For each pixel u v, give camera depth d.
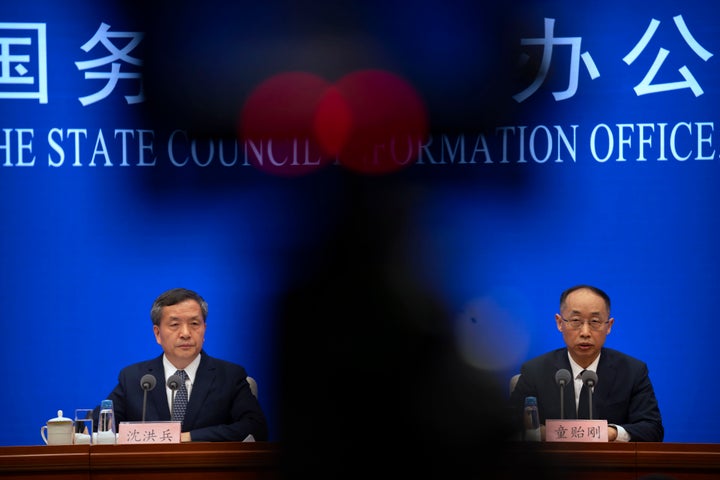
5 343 15.28
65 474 9.26
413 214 2.96
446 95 15.49
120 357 15.48
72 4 15.43
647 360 15.45
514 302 15.43
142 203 15.49
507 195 15.51
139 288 15.49
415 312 2.93
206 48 15.51
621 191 15.45
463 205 15.51
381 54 15.52
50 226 15.38
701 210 15.39
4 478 9.17
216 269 15.53
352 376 2.92
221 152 15.52
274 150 15.53
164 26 15.49
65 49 15.41
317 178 15.55
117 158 15.47
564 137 15.47
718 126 15.36
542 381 11.65
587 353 11.53
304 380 2.90
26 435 15.31
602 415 11.38
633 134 15.44
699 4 15.38
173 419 11.34
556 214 15.49
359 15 15.55
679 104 15.40
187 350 11.47
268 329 2.95
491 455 3.15
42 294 15.36
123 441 10.02
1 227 15.31
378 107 15.53
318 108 15.53
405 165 15.51
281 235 15.52
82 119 15.43
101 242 15.45
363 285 2.91
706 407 15.40
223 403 11.46
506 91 15.49
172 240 15.49
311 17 15.53
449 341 2.98
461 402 3.07
